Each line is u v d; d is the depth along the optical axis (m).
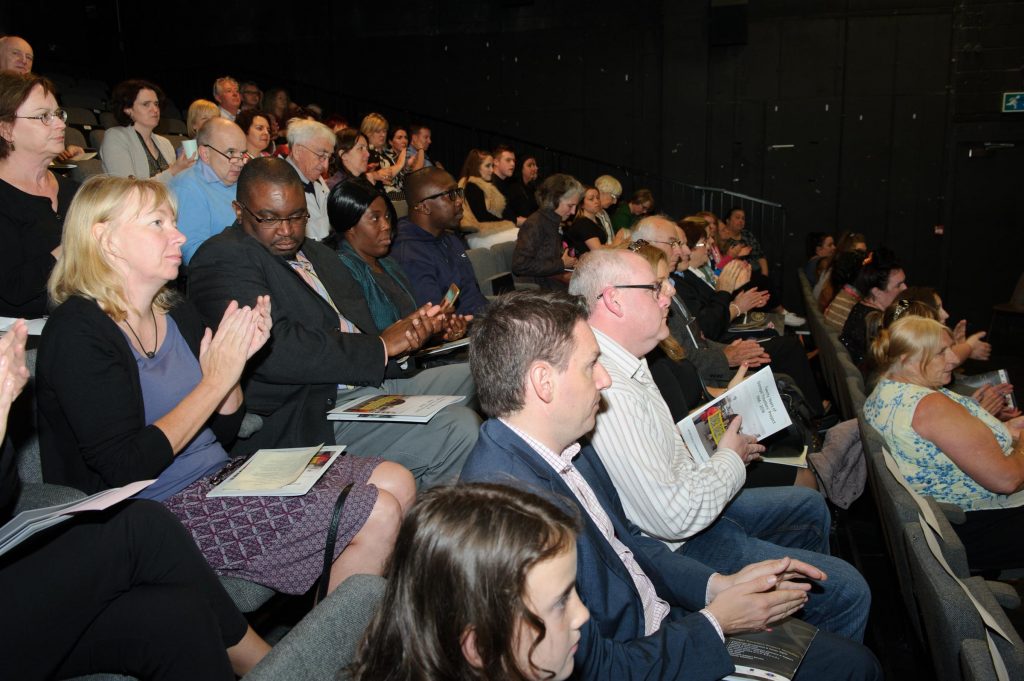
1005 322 8.00
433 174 3.61
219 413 2.02
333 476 2.01
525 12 10.21
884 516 2.54
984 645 1.50
